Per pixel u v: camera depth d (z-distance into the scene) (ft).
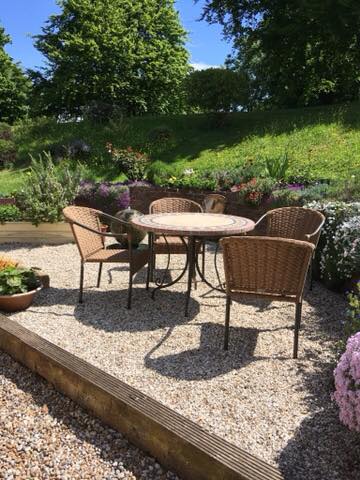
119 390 6.93
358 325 8.52
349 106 38.42
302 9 41.78
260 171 25.03
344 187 18.08
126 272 15.79
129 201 25.40
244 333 10.50
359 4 38.11
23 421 7.17
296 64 51.47
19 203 21.40
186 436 5.84
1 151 42.65
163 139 40.83
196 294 13.39
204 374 8.54
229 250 9.19
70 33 64.59
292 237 14.29
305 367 8.79
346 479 5.76
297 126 36.19
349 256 12.27
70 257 18.10
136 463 6.18
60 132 48.16
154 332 10.57
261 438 6.63
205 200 18.42
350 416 5.96
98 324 11.05
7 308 11.75
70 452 6.42
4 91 76.69
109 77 64.03
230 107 41.86
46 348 8.36
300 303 9.15
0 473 5.99
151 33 67.82
